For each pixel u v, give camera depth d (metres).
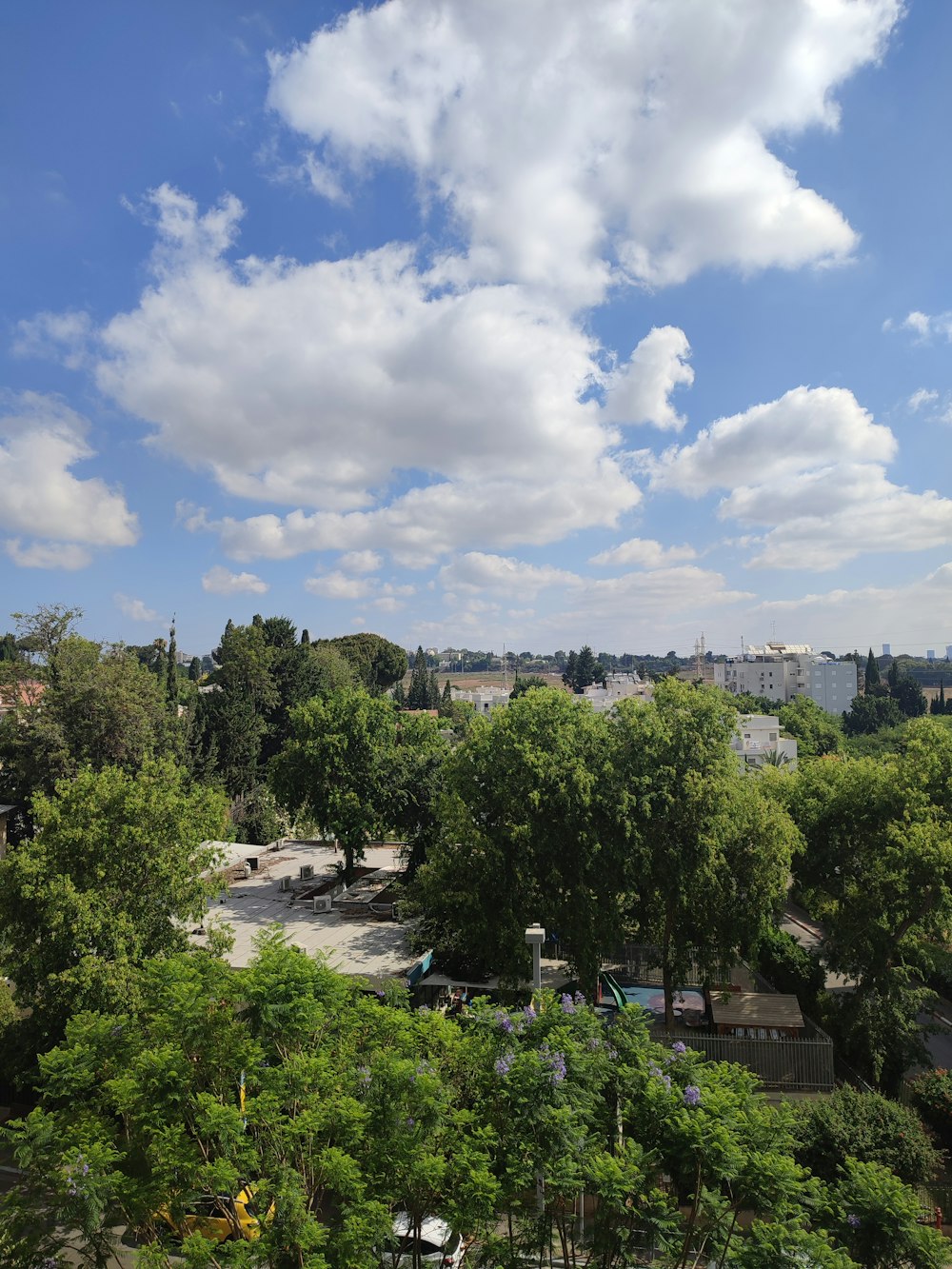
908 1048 24.09
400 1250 12.31
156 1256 9.31
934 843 23.64
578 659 182.25
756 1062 22.53
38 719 42.47
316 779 33.44
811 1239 9.11
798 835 25.77
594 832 23.42
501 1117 10.66
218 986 11.73
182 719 54.03
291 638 84.62
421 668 146.62
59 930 18.25
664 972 25.36
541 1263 10.73
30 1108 19.50
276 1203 9.30
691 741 25.00
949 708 119.00
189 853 21.36
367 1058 11.38
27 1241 9.81
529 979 23.53
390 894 31.86
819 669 154.38
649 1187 10.19
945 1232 15.01
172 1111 10.23
